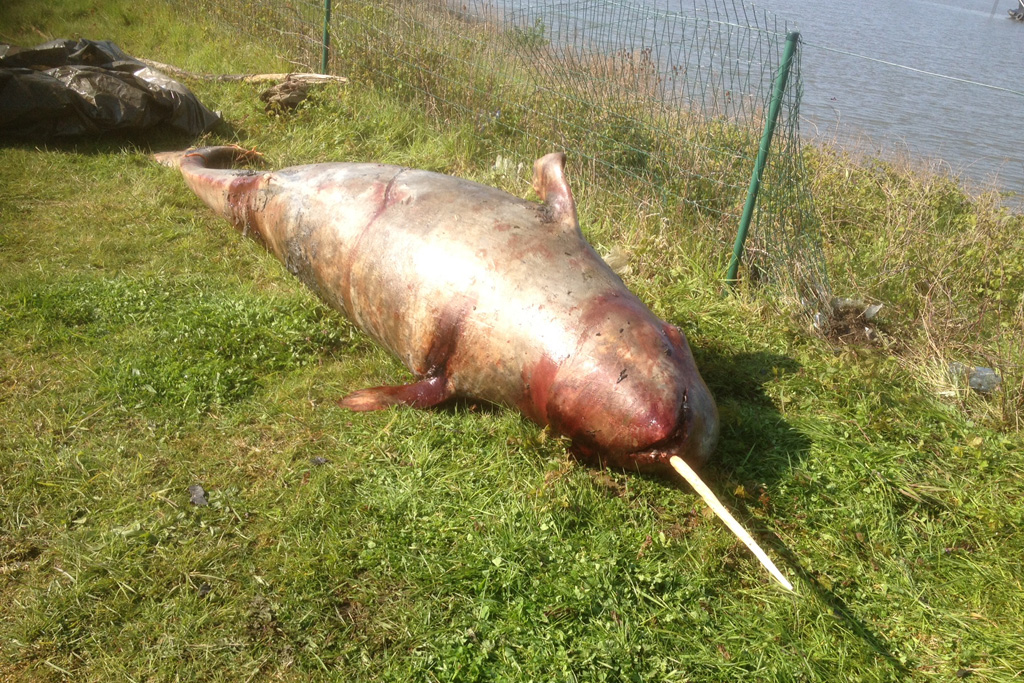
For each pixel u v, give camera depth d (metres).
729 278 4.03
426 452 2.96
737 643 2.49
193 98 5.22
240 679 2.32
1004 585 2.69
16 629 2.38
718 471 3.02
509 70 5.30
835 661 2.47
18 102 4.79
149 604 2.47
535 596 2.52
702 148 4.36
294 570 2.57
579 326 2.90
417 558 2.61
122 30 7.29
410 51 5.79
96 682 2.29
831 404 3.34
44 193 4.41
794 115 3.92
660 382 2.80
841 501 2.93
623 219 4.39
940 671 2.46
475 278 3.04
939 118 8.39
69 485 2.77
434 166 5.06
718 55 5.54
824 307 3.91
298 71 6.57
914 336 3.85
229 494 2.79
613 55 4.88
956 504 2.94
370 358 3.44
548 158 3.43
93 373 3.20
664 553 2.71
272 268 3.94
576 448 2.96
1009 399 3.37
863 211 4.90
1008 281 4.25
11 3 7.48
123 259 3.96
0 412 3.01
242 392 3.20
